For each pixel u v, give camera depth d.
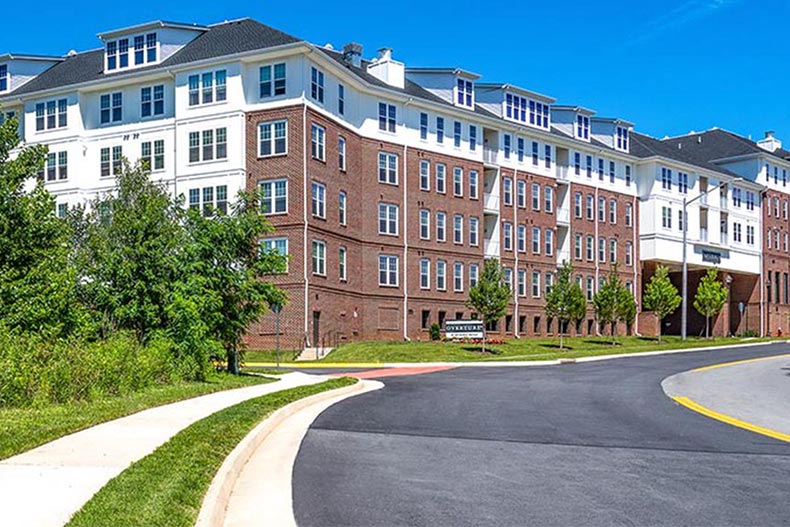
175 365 20.38
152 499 7.11
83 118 46.69
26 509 6.69
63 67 50.78
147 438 10.66
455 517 7.58
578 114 63.09
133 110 45.66
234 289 23.30
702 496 8.49
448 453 11.10
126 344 18.19
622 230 65.94
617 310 55.53
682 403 18.06
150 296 21.53
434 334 49.88
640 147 69.44
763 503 8.20
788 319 79.62
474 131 54.72
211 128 42.94
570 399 18.91
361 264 47.12
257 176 42.12
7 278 18.11
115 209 24.78
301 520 7.46
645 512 7.79
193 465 8.88
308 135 41.66
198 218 23.55
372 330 47.44
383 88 48.12
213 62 42.72
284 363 37.81
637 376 27.02
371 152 48.06
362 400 18.55
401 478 9.36
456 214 53.03
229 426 12.20
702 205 70.94
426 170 51.31
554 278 59.88
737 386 22.67
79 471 8.30
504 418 15.08
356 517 7.57
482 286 44.50
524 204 58.06
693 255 69.75
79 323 19.05
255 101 42.53
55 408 13.38
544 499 8.32
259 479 9.32
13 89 50.31
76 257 22.14
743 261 75.31
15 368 13.70
